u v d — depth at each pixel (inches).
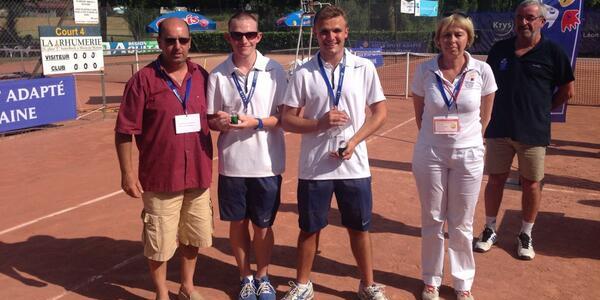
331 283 172.7
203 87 149.3
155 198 146.3
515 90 179.8
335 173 146.3
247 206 156.3
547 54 178.7
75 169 319.3
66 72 447.2
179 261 191.5
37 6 799.1
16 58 960.9
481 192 262.5
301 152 149.8
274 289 166.9
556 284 170.7
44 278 178.4
